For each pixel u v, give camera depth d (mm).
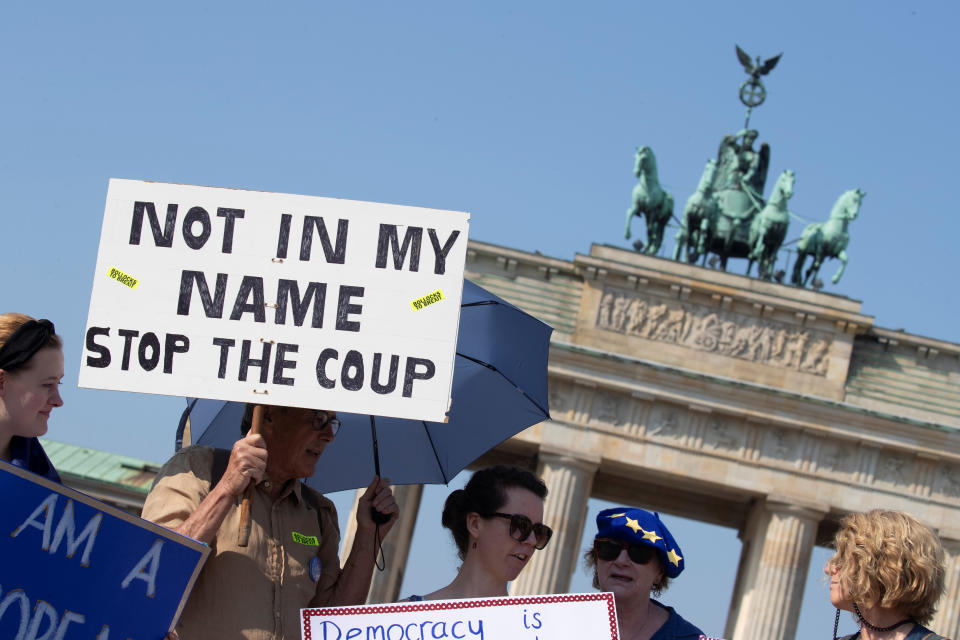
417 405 13688
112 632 12750
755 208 101062
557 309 96375
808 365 95625
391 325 13797
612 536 15555
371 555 15938
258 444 13766
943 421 95562
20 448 13633
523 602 13438
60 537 12633
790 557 92562
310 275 13898
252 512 14320
